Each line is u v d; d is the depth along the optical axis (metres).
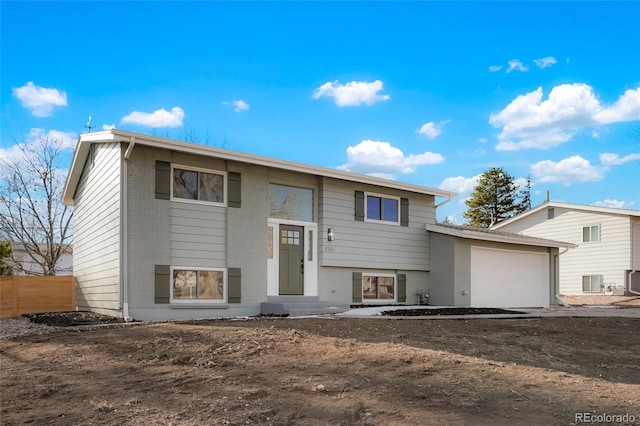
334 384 6.02
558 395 5.79
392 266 17.27
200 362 7.09
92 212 14.91
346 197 16.31
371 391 5.78
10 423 4.98
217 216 13.70
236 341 8.23
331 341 8.29
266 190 14.58
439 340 8.83
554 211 30.44
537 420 5.00
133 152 12.51
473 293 18.03
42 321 12.37
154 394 5.78
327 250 15.69
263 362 7.05
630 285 26.72
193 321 10.92
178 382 6.21
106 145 13.61
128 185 12.37
